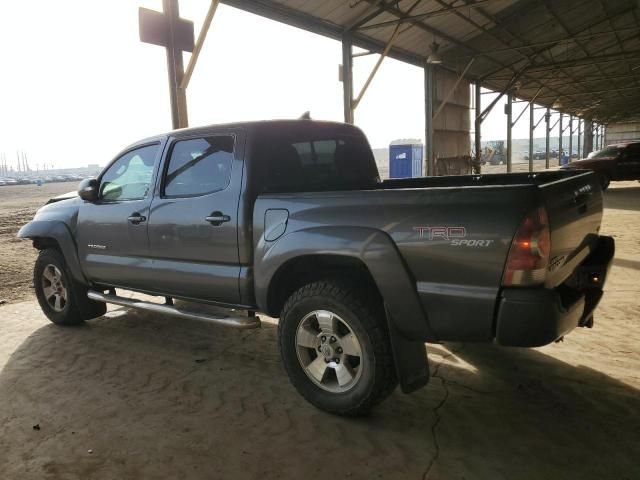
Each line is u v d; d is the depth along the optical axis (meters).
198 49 8.30
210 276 3.78
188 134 4.02
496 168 44.84
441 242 2.72
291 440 2.98
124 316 5.61
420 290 2.81
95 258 4.71
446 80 19.67
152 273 4.21
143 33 7.80
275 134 3.75
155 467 2.75
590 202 3.35
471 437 2.96
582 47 22.06
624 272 6.53
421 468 2.67
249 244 3.56
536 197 2.52
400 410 3.31
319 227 3.14
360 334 3.03
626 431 2.96
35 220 5.28
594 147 67.56
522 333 2.56
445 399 3.44
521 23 17.11
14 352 4.56
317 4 10.77
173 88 8.34
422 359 3.07
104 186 4.73
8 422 3.29
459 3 13.69
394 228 2.87
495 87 25.66
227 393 3.64
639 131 68.12
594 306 3.21
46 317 5.67
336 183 4.31
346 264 3.25
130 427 3.18
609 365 3.85
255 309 3.68
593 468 2.62
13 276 8.16
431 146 18.30
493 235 2.58
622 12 18.03
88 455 2.88
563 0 15.73
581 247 3.23
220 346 4.61
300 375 3.36
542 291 2.55
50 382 3.89
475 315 2.68
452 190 2.71
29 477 2.69
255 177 3.57
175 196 4.04
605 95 39.12
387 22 12.42
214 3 8.03
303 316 3.29
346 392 3.15
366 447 2.88
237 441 2.99
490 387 3.59
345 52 12.86
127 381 3.89
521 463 2.69
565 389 3.51
